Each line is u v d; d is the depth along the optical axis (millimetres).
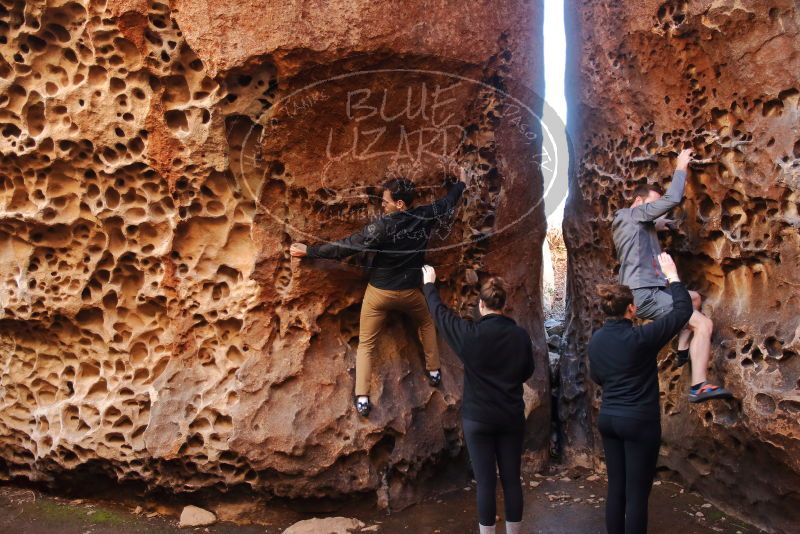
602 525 4418
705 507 4574
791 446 3908
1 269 4621
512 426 3793
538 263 5352
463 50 4301
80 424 4664
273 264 4438
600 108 5062
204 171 4250
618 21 4820
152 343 4660
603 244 5238
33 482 4875
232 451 4383
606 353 3705
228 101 4117
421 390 4789
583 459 5363
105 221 4426
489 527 3768
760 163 4113
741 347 4258
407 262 4352
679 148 4570
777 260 4141
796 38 3914
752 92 4117
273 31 3928
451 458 4926
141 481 4594
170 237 4410
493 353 3740
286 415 4441
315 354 4602
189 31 3963
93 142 4223
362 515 4590
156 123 4164
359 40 3986
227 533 4387
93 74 4191
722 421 4352
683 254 4707
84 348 4742
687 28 4340
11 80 4262
